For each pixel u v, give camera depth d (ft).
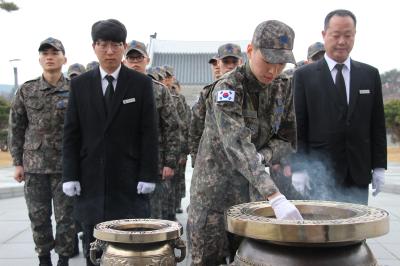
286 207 5.84
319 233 4.91
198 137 10.41
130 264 6.82
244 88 7.66
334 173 10.58
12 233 18.24
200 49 104.94
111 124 10.37
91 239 10.62
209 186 8.15
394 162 58.08
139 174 10.62
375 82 10.84
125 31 10.69
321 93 10.69
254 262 5.41
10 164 57.47
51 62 13.21
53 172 13.00
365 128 10.63
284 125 8.48
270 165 8.35
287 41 6.79
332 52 10.71
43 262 13.05
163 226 7.49
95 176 10.35
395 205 24.97
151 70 20.30
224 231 8.27
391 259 14.35
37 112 13.20
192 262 8.47
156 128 10.82
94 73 10.64
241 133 6.89
